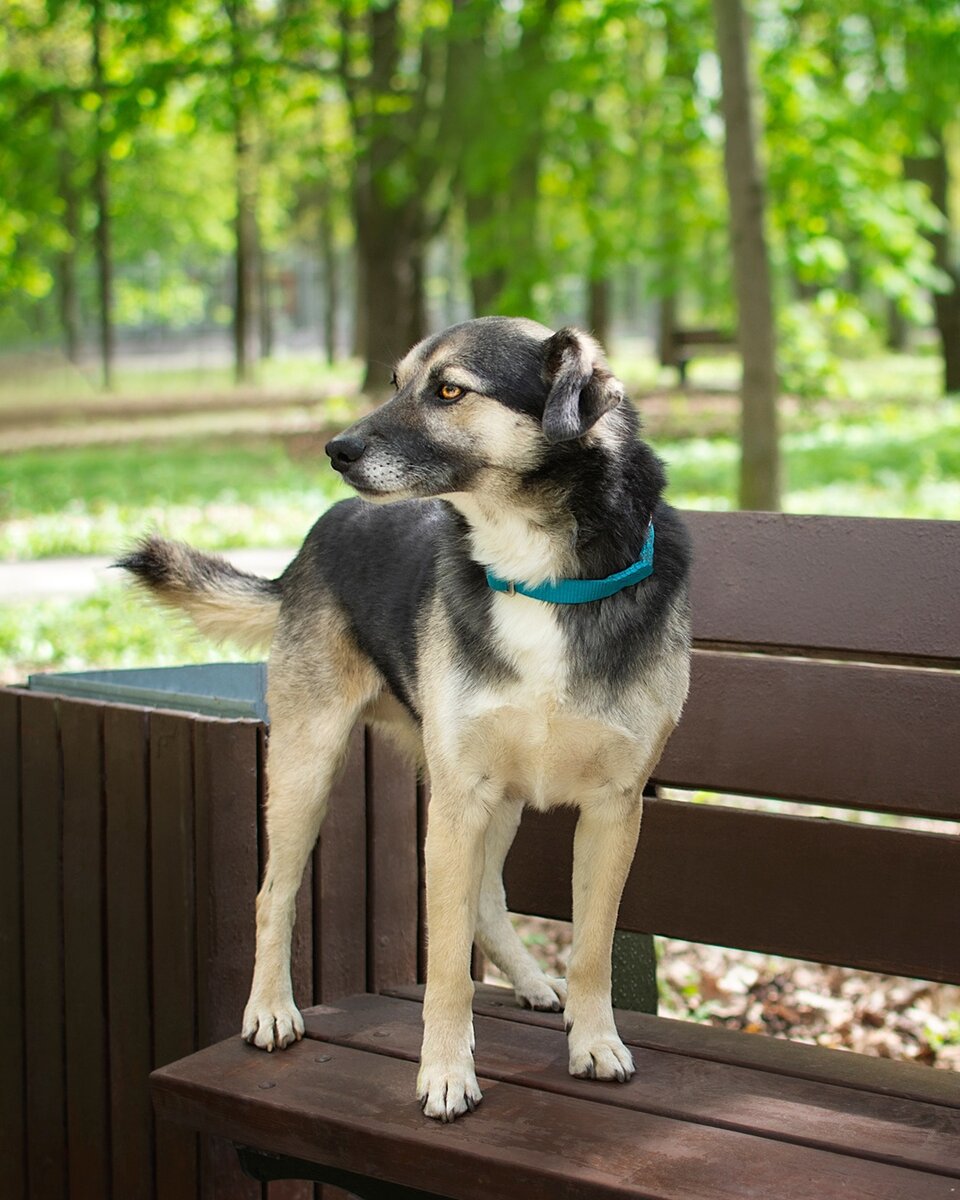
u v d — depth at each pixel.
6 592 9.66
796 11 15.11
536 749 2.88
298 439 19.69
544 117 14.78
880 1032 4.42
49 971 3.43
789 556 3.28
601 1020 2.85
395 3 18.56
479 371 2.94
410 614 3.13
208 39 16.97
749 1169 2.37
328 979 3.37
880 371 29.30
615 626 2.85
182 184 32.88
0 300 26.28
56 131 18.72
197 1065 2.88
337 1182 2.75
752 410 9.12
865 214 14.33
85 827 3.32
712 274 18.92
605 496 2.86
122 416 25.28
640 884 3.25
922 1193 2.28
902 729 3.05
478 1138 2.50
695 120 14.66
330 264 41.91
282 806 3.20
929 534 3.16
